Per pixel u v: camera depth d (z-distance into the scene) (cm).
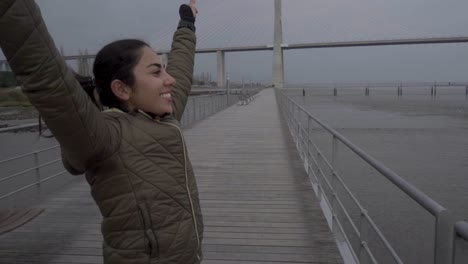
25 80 91
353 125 2336
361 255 261
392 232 570
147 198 123
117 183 121
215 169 632
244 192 498
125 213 123
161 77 130
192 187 138
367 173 903
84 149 107
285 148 820
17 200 513
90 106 104
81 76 132
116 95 128
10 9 83
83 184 533
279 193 492
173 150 129
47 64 91
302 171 608
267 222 391
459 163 1213
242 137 989
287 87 6912
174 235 128
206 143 902
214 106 1867
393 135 1909
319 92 8425
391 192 756
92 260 312
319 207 434
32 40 88
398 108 3803
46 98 94
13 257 317
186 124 1280
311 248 330
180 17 189
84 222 392
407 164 1209
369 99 5844
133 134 122
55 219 400
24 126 440
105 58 126
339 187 795
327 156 1115
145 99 127
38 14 88
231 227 379
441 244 125
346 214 304
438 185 943
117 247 127
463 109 3650
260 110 1905
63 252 326
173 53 180
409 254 508
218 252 326
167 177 126
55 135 102
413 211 652
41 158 859
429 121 2559
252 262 308
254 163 674
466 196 846
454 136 1878
